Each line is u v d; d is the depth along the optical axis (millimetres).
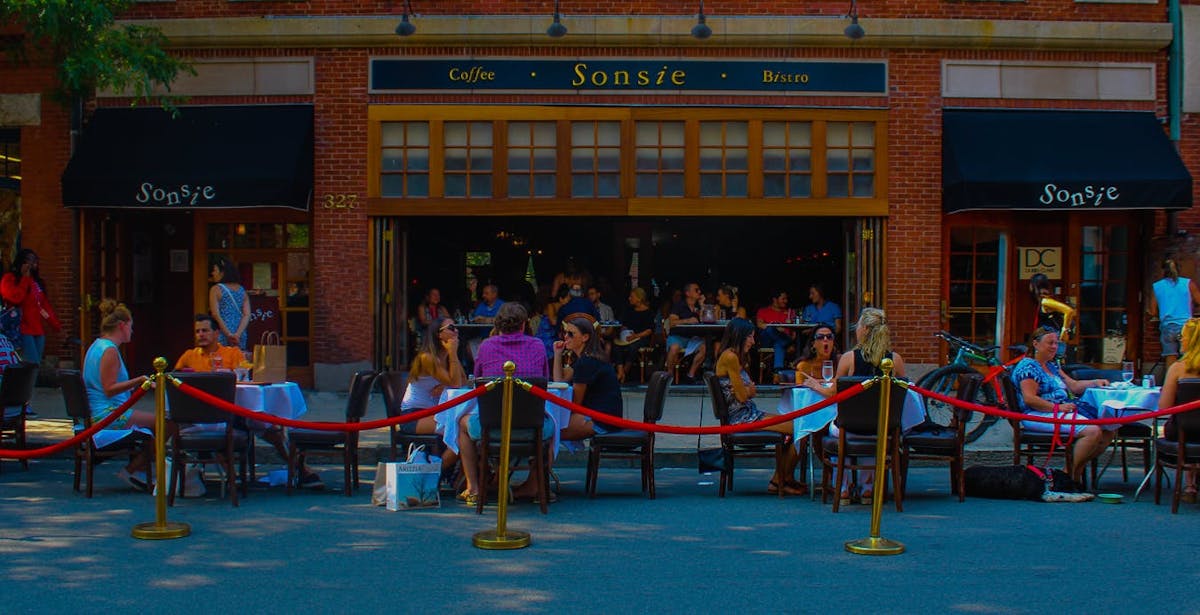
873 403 8398
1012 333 16250
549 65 15695
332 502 8883
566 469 11094
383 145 15820
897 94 15742
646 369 17250
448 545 7230
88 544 7199
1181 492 8648
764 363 16641
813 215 15812
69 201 15117
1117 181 14914
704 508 8727
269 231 16531
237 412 8102
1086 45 15773
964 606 5816
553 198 15758
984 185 14922
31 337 13969
